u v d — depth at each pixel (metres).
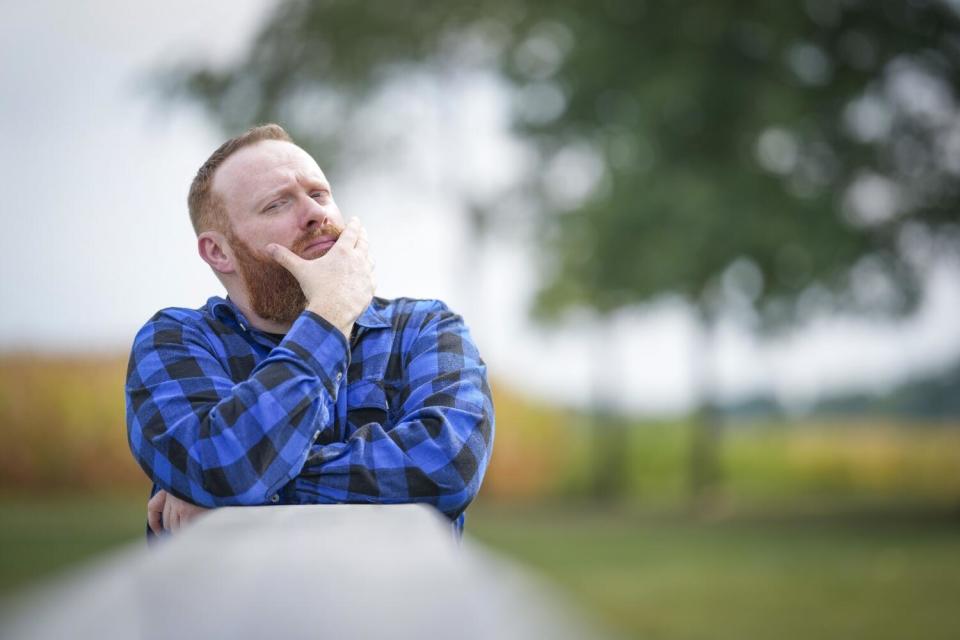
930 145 30.70
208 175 3.49
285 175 3.42
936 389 45.66
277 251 3.30
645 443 45.66
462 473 3.19
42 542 20.56
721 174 30.59
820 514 31.73
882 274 31.91
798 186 30.72
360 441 3.17
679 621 12.35
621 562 18.97
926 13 29.97
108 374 37.03
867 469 45.56
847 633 11.64
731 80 30.00
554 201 37.31
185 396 3.18
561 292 39.72
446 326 3.55
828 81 29.88
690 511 34.97
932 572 17.12
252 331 3.46
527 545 22.52
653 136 30.89
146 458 3.08
